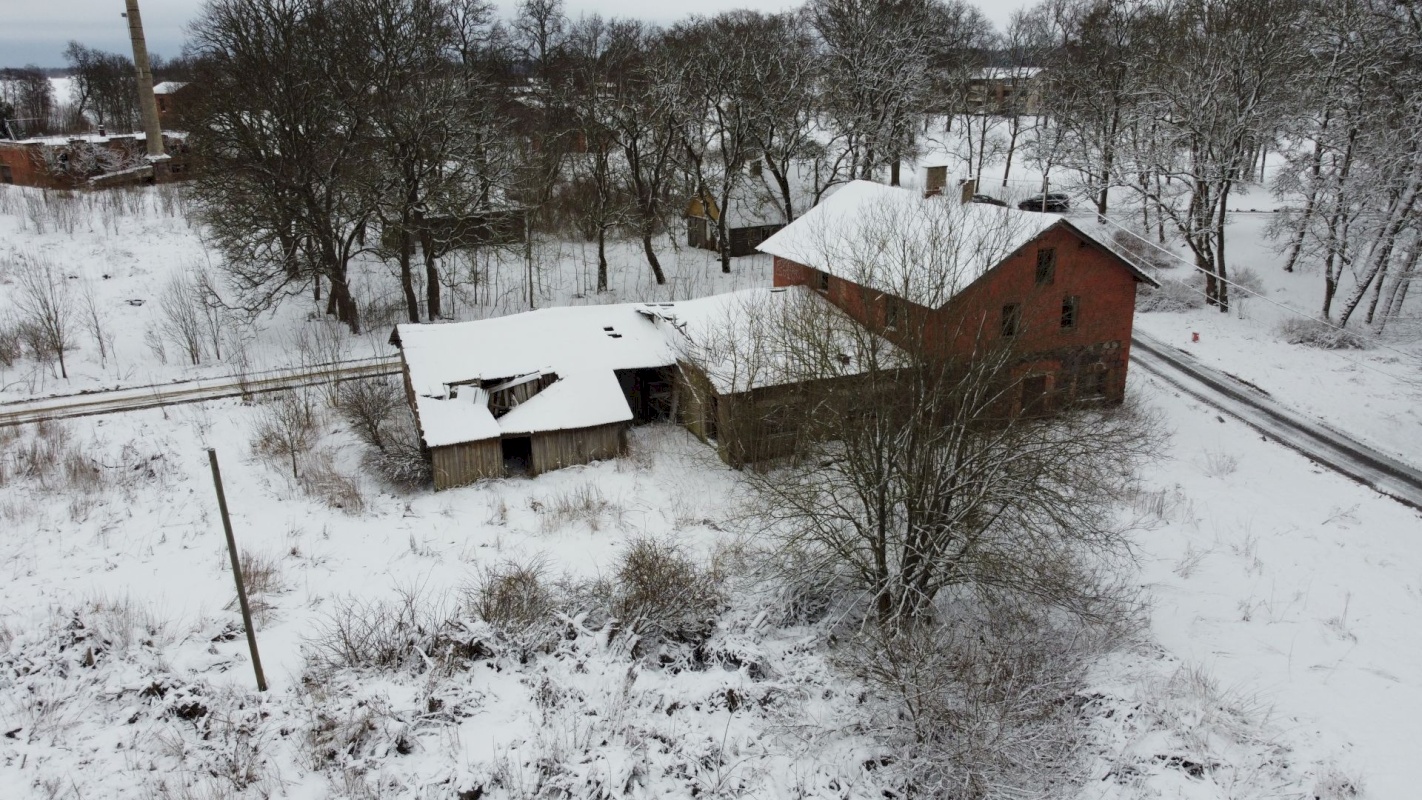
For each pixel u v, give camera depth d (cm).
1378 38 3766
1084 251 2955
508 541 2231
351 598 1908
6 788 1322
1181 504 2527
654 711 1650
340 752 1443
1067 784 1500
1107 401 3177
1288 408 3266
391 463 2603
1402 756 1545
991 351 1938
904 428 1842
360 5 3766
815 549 2012
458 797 1377
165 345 3672
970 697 1616
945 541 1833
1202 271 4319
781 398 2684
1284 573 2183
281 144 3644
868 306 2088
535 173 5038
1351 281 4594
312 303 4297
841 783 1519
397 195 3922
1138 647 1888
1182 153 4806
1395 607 2039
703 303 3238
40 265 4253
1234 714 1661
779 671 1797
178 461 2622
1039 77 6781
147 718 1502
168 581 1928
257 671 1568
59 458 2584
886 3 5266
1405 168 3762
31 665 1599
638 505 2475
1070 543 2025
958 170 6856
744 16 7281
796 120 4856
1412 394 3350
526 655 1753
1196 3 4909
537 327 3131
